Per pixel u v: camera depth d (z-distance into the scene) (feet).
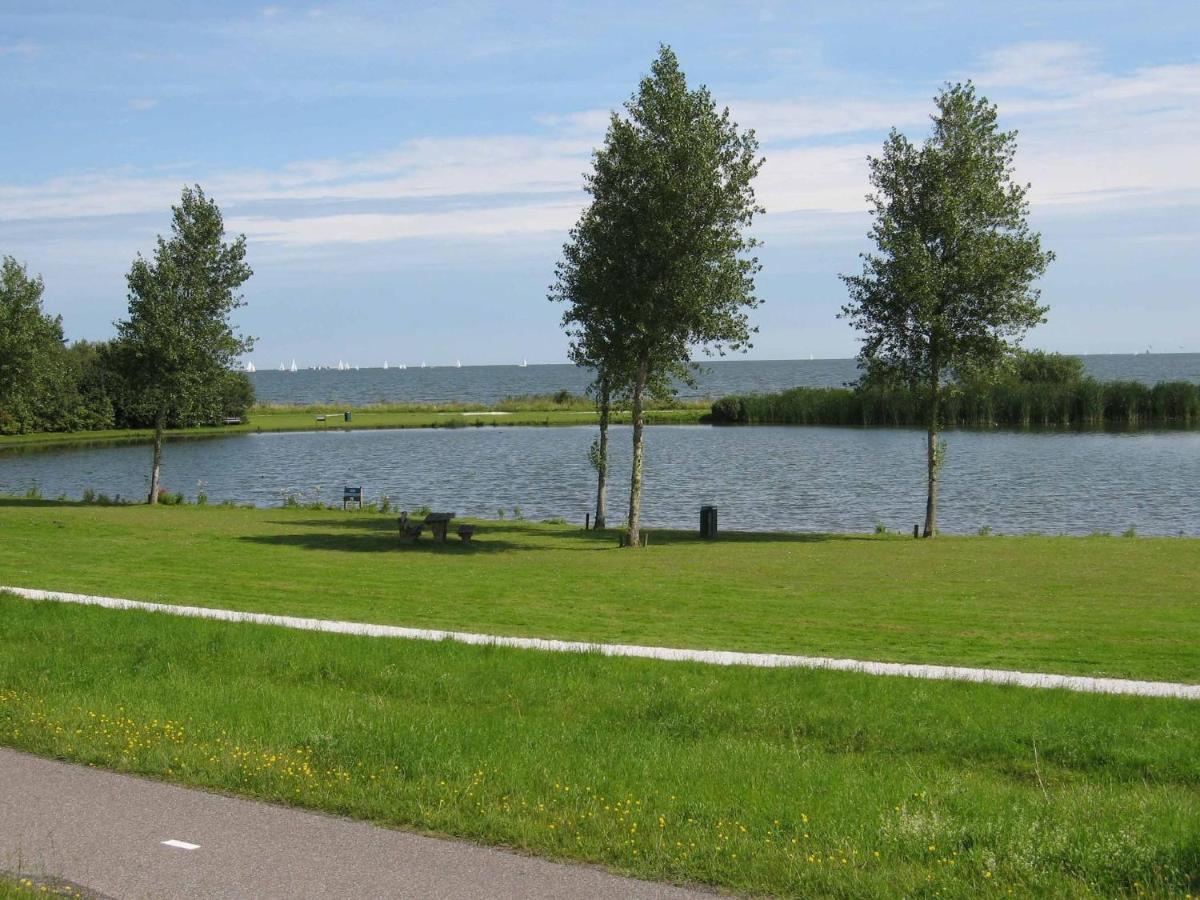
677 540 118.32
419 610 66.54
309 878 23.99
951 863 24.73
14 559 89.51
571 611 67.26
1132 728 36.81
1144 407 330.95
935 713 39.06
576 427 360.07
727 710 39.58
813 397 368.89
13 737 35.58
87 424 352.90
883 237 123.65
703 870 24.39
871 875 23.91
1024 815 27.81
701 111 108.06
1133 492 176.04
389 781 30.50
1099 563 94.43
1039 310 122.11
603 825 26.91
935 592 77.36
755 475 211.61
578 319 118.73
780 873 24.03
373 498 184.44
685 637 57.72
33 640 53.01
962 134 122.42
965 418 331.77
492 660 47.62
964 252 121.49
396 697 43.04
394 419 387.34
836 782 31.12
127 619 57.26
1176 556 98.99
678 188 104.99
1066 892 23.40
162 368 151.02
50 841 26.22
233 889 23.36
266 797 29.73
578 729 37.17
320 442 308.60
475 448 282.97
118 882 23.71
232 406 370.73
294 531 121.70
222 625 55.88
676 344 112.78
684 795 29.68
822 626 61.87
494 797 29.27
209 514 142.00
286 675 46.29
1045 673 47.91
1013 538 119.44
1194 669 48.93
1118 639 57.36
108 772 32.22
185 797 29.81
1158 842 25.64
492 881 23.90
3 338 155.63
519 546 111.34
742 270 110.32
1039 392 327.67
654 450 271.49
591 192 112.88
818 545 112.47
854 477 205.26
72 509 141.79
